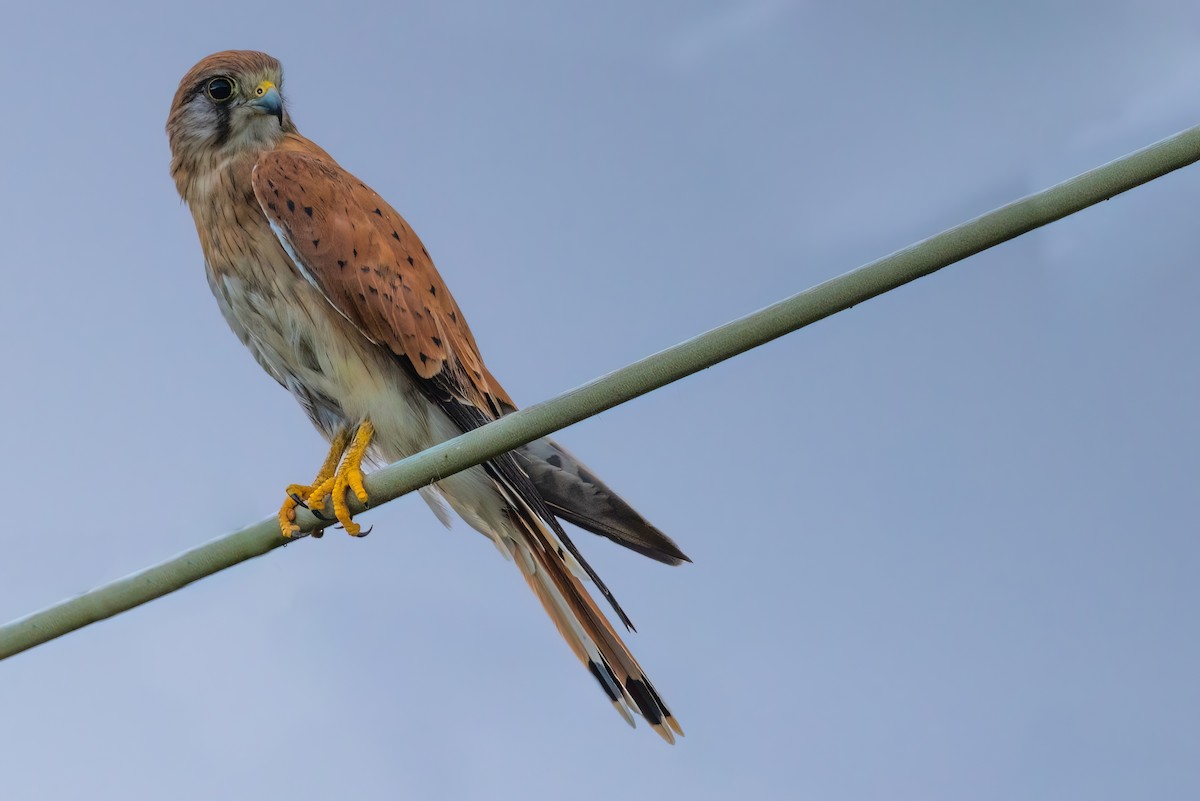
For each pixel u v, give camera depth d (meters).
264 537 6.24
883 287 5.12
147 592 6.08
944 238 5.08
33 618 5.98
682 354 5.37
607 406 5.53
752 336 5.25
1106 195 4.99
